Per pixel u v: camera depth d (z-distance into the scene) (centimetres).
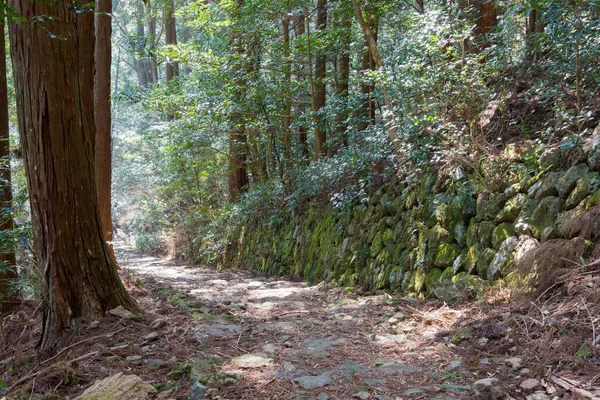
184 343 422
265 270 1186
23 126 464
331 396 295
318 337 445
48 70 451
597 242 387
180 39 2647
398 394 294
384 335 436
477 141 557
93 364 378
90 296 478
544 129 532
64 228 471
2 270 588
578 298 360
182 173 1680
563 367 299
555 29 458
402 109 678
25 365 432
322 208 994
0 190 595
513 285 449
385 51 939
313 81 1116
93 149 503
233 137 1426
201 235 1684
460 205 568
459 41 571
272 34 1143
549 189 463
